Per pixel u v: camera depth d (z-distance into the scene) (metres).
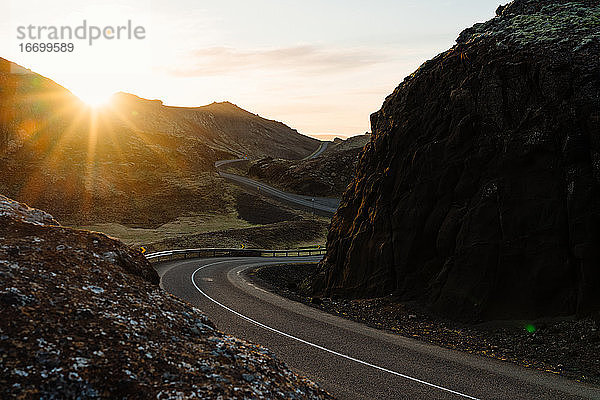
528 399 9.02
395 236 19.33
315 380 9.46
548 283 14.78
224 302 17.70
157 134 150.75
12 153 94.88
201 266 31.25
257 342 12.14
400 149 21.27
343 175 126.75
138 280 9.08
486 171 17.30
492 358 12.01
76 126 122.88
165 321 7.86
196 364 6.79
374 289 19.66
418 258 18.61
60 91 133.88
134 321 7.31
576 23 17.97
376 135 25.05
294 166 138.88
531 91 16.91
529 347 13.03
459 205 17.84
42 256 8.08
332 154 138.88
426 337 14.11
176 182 111.12
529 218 15.54
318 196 117.00
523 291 15.12
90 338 6.36
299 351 11.53
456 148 18.48
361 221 22.73
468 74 19.38
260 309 16.73
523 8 22.45
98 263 8.80
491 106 17.73
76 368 5.69
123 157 118.38
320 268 26.55
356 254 21.47
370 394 8.90
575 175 14.85
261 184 128.88
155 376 6.14
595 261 13.89
